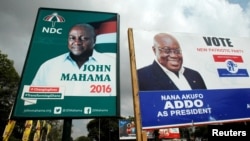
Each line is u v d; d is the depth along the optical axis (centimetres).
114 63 528
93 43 547
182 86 552
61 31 552
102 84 501
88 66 517
